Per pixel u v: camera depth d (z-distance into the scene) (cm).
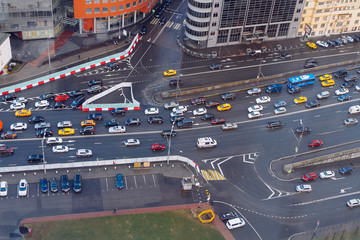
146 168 18350
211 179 18262
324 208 17662
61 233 15975
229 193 17850
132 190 17588
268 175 18638
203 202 17438
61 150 18600
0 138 18975
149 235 16250
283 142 19962
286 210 17462
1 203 16688
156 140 19538
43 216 16438
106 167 18238
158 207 17125
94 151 18825
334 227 17025
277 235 16612
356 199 17800
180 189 17800
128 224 16488
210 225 16750
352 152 19712
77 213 16650
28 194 17062
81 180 17675
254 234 16562
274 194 17975
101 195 17300
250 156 19262
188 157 19000
